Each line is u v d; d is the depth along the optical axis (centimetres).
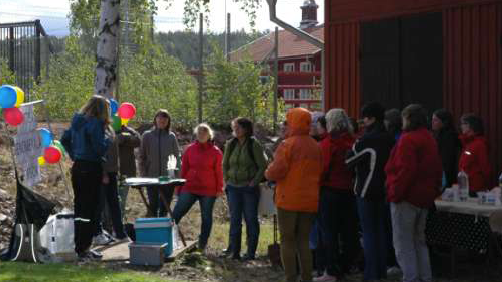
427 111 1131
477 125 942
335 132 884
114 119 1127
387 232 922
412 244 825
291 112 802
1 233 1072
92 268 900
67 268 885
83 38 2130
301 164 788
